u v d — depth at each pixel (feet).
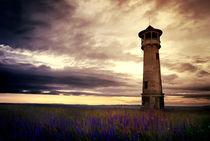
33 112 30.91
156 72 72.23
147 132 15.25
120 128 16.85
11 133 14.53
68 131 16.10
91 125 18.35
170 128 16.71
